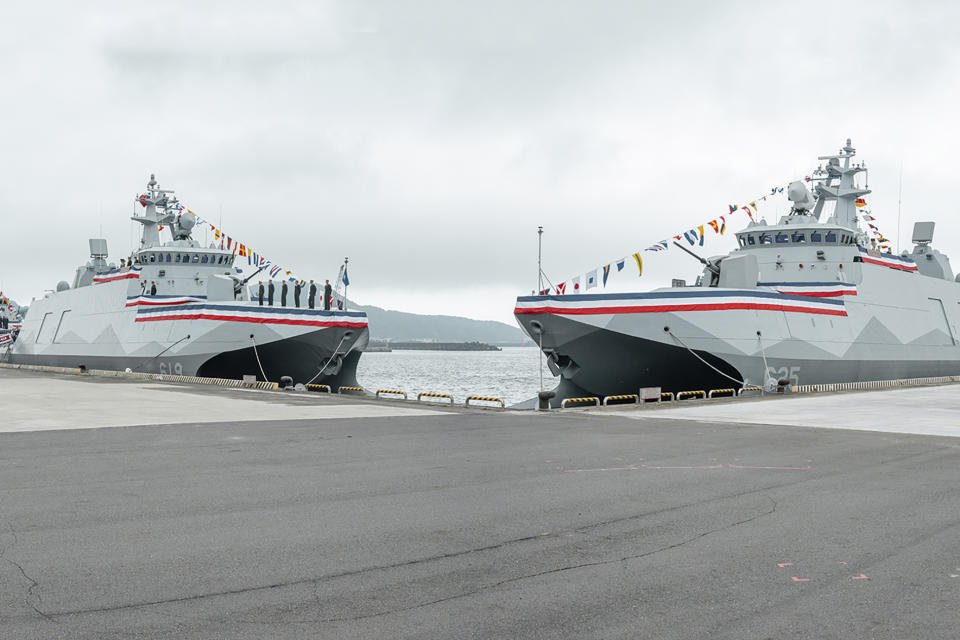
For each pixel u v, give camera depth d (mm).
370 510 10055
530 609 6477
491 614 6359
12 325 76062
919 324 44531
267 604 6520
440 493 11219
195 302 45531
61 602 6500
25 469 12953
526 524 9367
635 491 11477
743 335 32875
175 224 51562
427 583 7117
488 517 9711
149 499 10602
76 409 23562
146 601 6555
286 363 40844
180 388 33969
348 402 28359
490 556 7996
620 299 32344
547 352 33875
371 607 6488
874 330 39969
